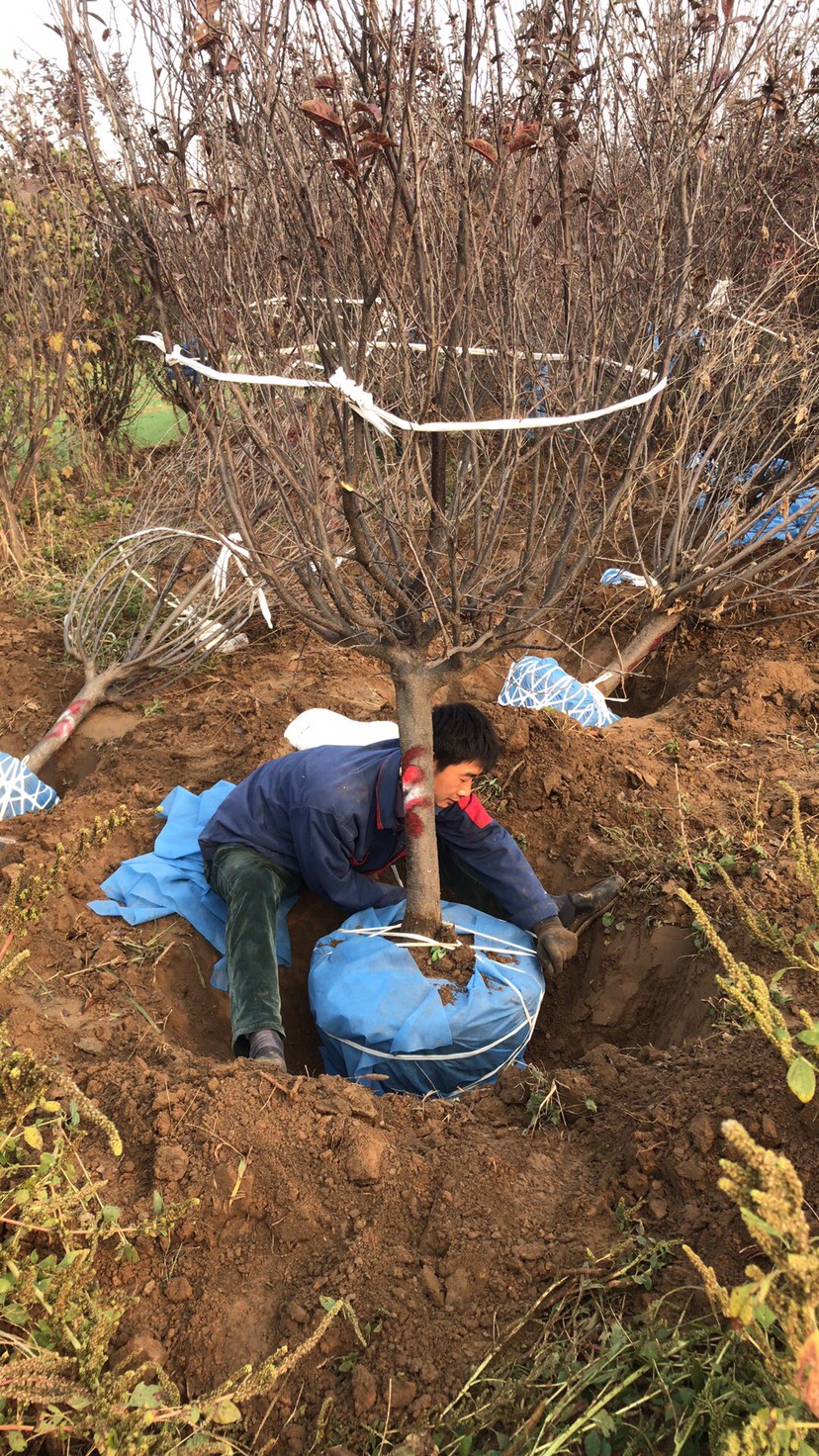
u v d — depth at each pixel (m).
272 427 2.66
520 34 2.53
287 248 2.65
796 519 5.61
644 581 5.42
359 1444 1.93
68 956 3.28
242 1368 1.92
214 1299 2.16
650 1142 2.40
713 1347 1.96
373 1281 2.19
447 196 2.71
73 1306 1.90
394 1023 3.05
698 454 5.42
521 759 4.11
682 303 3.16
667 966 3.32
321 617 2.92
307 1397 2.01
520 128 2.27
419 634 3.00
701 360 4.83
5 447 7.17
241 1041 3.01
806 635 5.25
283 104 2.41
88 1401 1.75
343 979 3.14
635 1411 1.93
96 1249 2.16
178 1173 2.35
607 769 4.07
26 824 3.93
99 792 4.14
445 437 2.70
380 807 3.26
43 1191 2.10
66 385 7.55
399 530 2.99
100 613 5.86
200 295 2.58
